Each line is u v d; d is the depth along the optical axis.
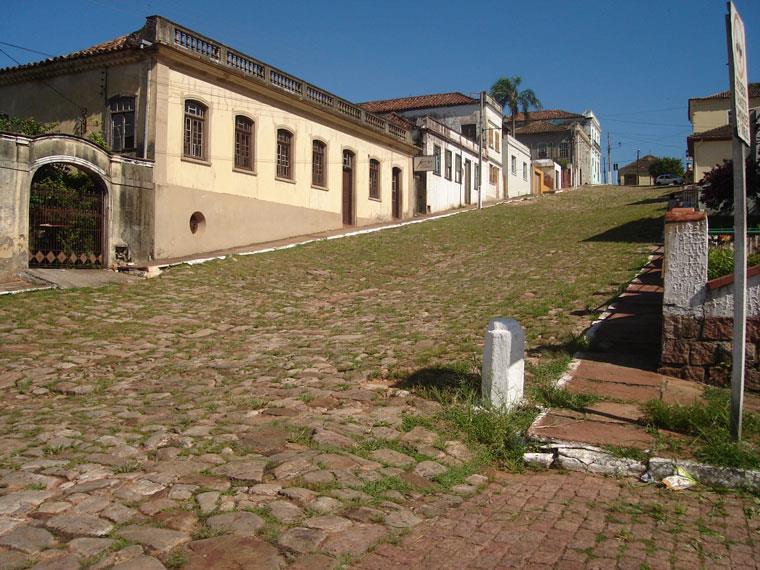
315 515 4.29
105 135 19.73
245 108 22.42
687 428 5.77
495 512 4.55
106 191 17.39
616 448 5.41
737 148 5.26
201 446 5.60
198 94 20.41
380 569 3.70
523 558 3.85
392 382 7.89
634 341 8.90
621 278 14.28
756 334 6.88
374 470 5.15
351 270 19.09
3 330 11.14
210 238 21.02
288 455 5.36
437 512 4.53
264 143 23.41
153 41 18.83
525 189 55.41
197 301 14.49
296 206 25.16
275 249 21.66
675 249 7.40
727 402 6.25
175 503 4.41
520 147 53.81
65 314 12.53
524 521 4.39
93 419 6.60
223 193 21.50
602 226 26.48
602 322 10.01
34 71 20.89
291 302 14.96
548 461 5.45
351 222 29.50
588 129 81.62
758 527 4.28
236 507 4.36
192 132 20.48
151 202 18.72
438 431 6.07
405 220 32.53
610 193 47.50
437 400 7.00
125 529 3.99
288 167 25.00
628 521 4.37
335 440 5.76
